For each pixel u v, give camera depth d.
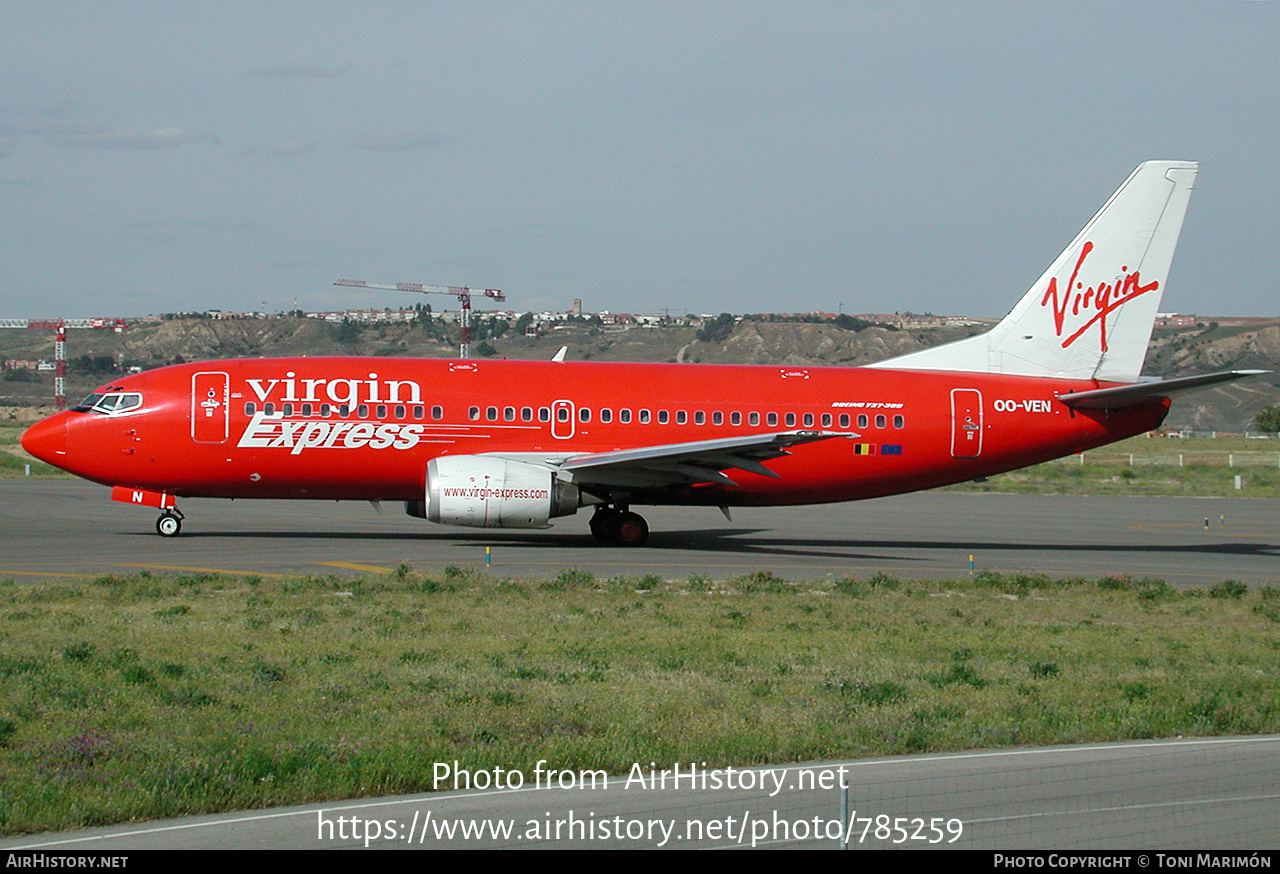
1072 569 137.88
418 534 158.75
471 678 67.75
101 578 104.81
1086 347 160.50
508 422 146.25
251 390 143.12
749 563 135.25
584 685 66.62
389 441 143.75
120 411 141.75
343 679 66.88
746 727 58.38
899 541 168.50
